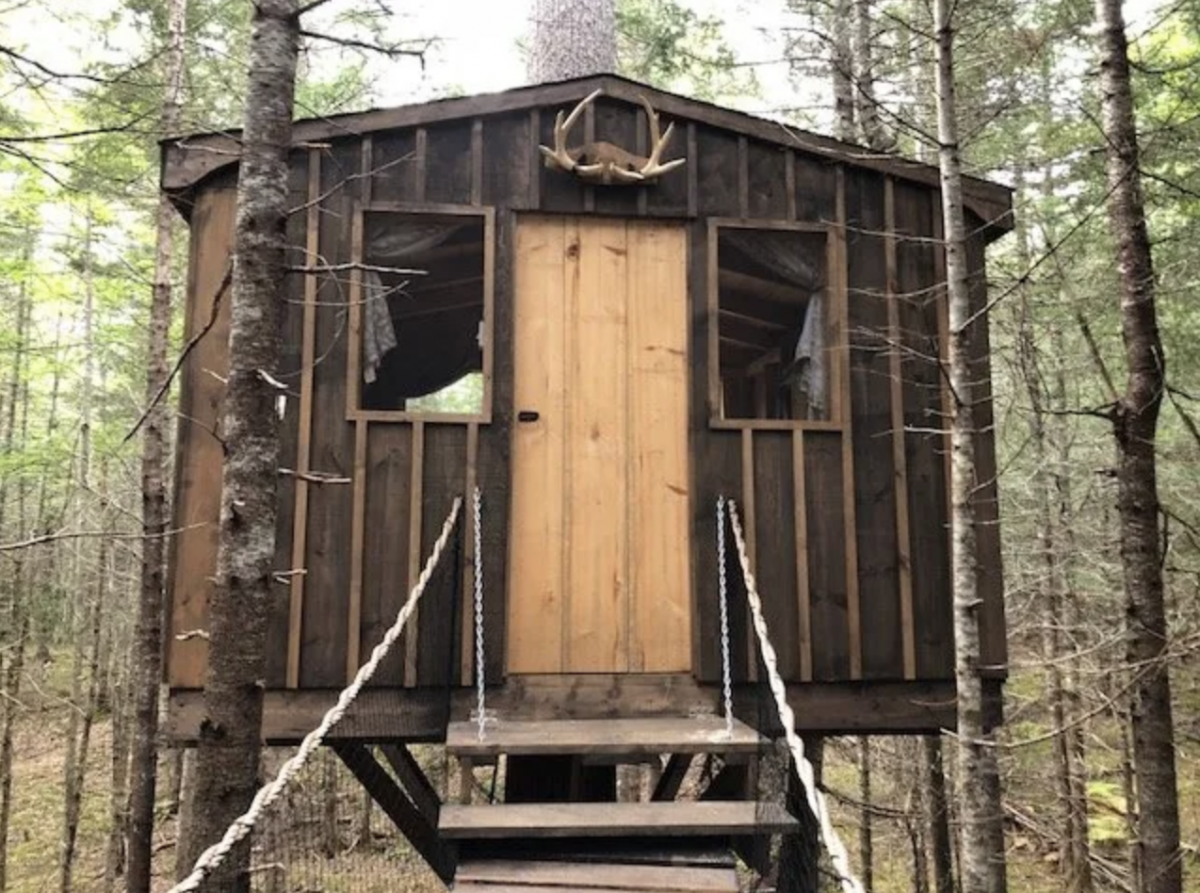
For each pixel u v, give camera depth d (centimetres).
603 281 501
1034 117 855
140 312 1279
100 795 1277
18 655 936
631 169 505
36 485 1280
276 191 346
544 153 500
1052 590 828
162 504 688
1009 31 665
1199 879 752
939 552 500
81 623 1177
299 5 363
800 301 635
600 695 469
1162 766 461
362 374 485
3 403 1527
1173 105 642
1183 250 689
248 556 328
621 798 977
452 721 445
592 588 478
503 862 324
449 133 499
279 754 920
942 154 473
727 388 825
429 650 456
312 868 925
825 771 1294
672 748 377
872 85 894
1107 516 873
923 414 512
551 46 855
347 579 456
